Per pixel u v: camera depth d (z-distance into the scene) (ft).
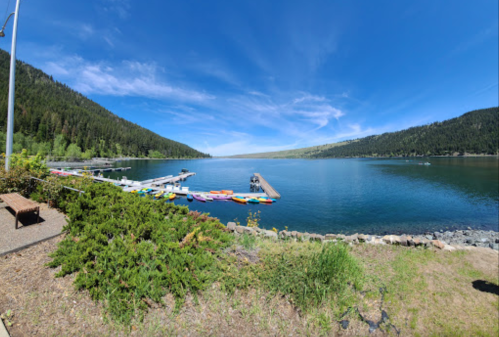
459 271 18.21
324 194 103.50
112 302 10.94
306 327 11.58
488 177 164.86
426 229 56.18
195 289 12.71
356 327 11.62
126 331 10.28
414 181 150.00
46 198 26.14
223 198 85.92
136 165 310.24
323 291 13.21
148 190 94.84
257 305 12.58
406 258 20.36
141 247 14.76
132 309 11.08
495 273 18.07
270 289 13.56
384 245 23.98
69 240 15.61
